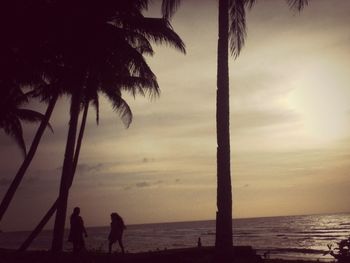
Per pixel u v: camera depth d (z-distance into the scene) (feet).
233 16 50.72
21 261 47.44
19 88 71.41
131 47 58.29
